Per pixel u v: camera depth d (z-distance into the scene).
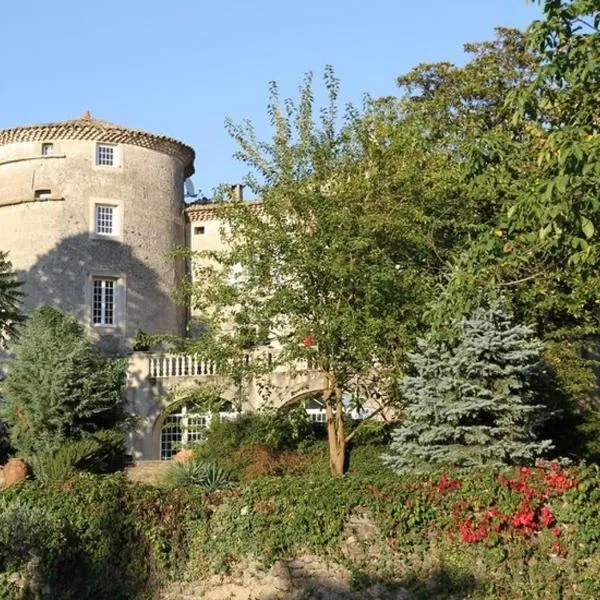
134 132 38.09
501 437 17.61
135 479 24.14
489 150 14.62
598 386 29.84
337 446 21.69
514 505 14.64
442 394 17.98
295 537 15.41
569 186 11.30
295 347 20.36
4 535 15.66
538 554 14.45
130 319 36.94
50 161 37.22
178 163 40.34
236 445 24.47
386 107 23.66
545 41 12.60
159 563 15.95
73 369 25.28
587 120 13.59
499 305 18.20
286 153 21.73
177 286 39.09
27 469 23.16
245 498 16.02
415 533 15.00
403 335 19.58
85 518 16.08
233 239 22.19
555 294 21.36
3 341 31.47
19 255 36.69
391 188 21.75
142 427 32.84
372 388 21.59
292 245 20.39
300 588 15.14
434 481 15.31
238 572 15.66
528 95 12.87
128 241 37.56
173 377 33.12
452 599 14.38
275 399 29.78
